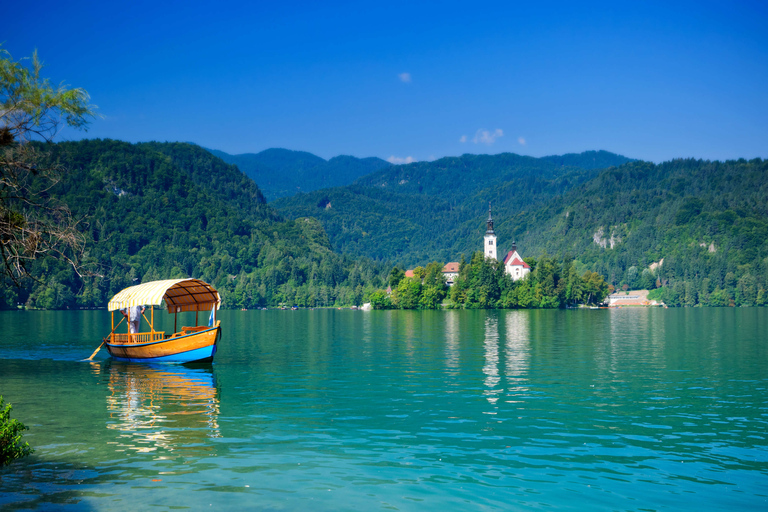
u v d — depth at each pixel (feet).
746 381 130.00
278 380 133.39
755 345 219.61
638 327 345.31
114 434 82.43
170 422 89.92
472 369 150.71
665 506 56.65
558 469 67.10
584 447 75.87
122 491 59.88
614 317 508.12
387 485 61.87
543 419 91.71
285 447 75.77
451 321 429.79
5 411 69.67
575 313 609.01
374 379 133.90
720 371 146.41
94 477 64.08
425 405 103.09
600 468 67.51
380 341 244.01
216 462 69.41
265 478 63.87
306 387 123.24
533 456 71.97
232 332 312.71
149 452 73.36
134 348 168.86
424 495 59.11
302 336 277.64
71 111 57.57
